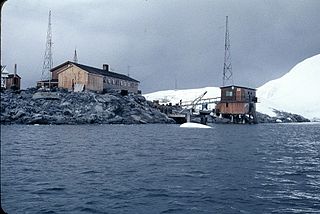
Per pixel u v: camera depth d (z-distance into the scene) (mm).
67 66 82312
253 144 37812
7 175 16359
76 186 14172
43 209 10805
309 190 14031
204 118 93875
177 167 19812
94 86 83250
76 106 73750
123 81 96000
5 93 72688
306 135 58594
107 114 75062
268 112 157250
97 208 11023
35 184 14406
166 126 75312
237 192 13539
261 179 16406
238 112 105375
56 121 66625
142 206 11352
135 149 29875
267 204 11773
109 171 18031
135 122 79625
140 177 16438
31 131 48562
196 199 12344
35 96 72875
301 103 199125
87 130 53562
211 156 25656
